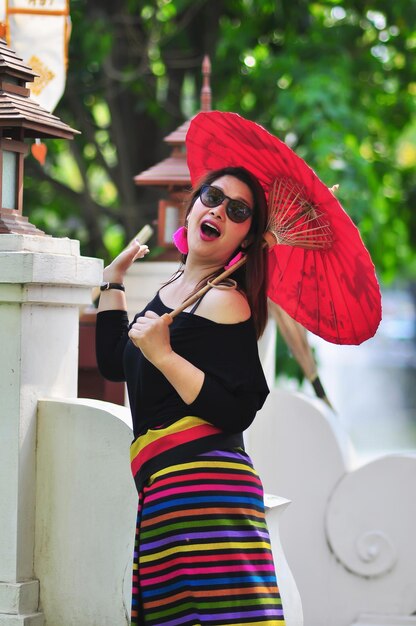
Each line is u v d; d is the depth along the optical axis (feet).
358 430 106.01
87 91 55.62
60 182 56.59
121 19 54.34
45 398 25.29
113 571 24.47
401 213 63.16
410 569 33.86
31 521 25.05
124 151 56.44
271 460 35.50
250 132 20.93
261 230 21.35
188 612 19.63
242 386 20.11
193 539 19.66
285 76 52.85
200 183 21.75
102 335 23.11
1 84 25.32
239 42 54.95
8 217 24.94
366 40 58.13
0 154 24.75
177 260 36.17
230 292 20.59
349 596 34.30
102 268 25.98
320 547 34.68
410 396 151.53
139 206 56.34
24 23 31.14
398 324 272.31
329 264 21.86
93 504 24.66
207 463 20.01
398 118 62.08
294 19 56.80
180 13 57.11
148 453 20.30
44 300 24.72
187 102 58.80
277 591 20.36
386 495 34.19
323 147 48.44
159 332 19.79
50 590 24.98
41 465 25.12
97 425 24.63
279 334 51.26
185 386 19.77
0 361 24.75
